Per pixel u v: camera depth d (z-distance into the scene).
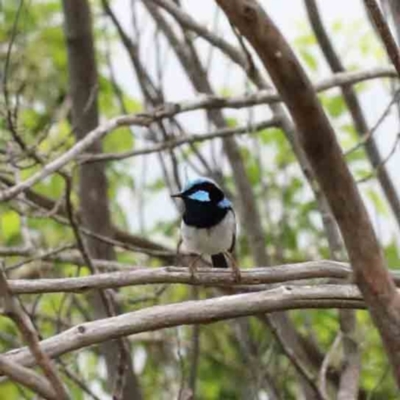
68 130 15.59
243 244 16.11
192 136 13.36
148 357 15.64
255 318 14.74
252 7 4.82
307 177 12.58
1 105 13.48
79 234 11.62
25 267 15.96
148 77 13.82
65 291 7.89
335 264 8.05
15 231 16.06
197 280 8.05
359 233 5.17
